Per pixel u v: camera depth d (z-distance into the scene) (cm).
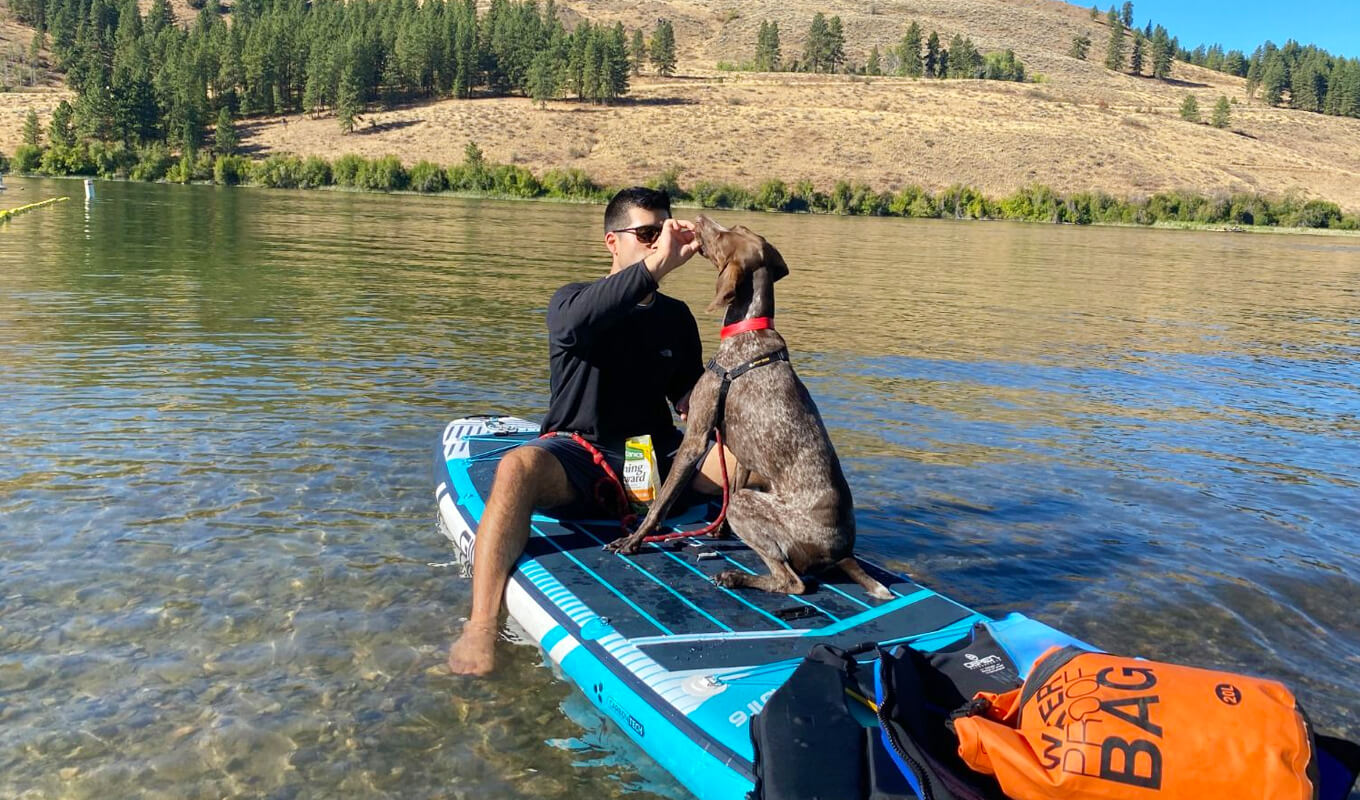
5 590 447
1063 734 268
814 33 14888
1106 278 2533
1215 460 779
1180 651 450
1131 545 580
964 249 3481
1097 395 1008
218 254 1966
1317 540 602
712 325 1305
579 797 325
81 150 7588
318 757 342
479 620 420
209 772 332
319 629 428
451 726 362
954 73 15038
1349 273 3167
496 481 445
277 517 550
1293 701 262
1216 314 1827
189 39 11469
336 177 7250
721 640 374
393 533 536
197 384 837
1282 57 17212
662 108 10131
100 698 371
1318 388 1114
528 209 5112
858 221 5806
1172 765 253
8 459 620
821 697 320
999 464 733
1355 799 320
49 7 15225
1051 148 9075
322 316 1230
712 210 6625
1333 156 10562
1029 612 482
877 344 1242
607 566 440
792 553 416
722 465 452
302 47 10750
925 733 295
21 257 1727
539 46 11050
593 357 475
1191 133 10525
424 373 923
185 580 468
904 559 542
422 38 10800
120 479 595
